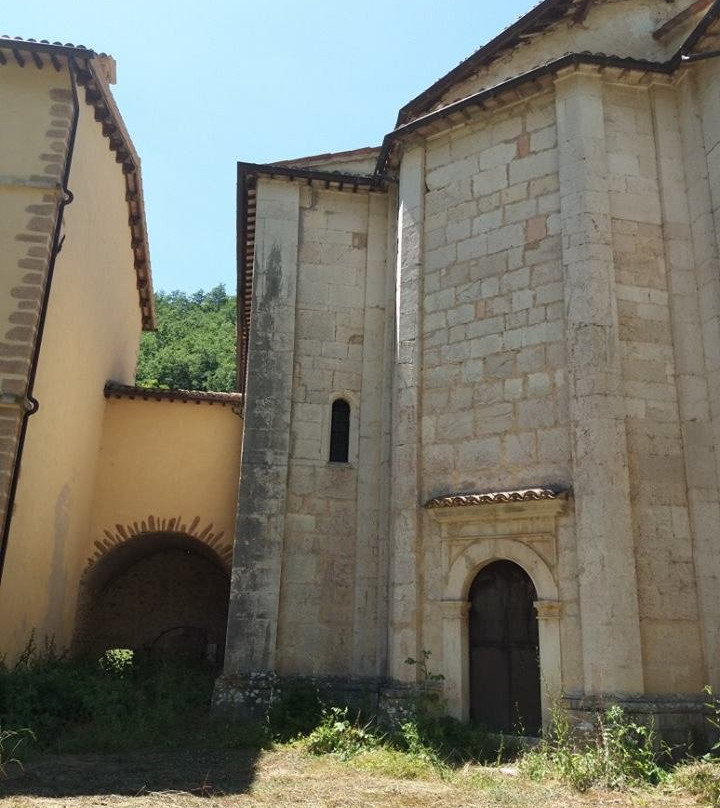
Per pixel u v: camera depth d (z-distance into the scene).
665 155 10.59
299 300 13.00
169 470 16.11
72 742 8.94
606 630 8.77
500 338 10.63
